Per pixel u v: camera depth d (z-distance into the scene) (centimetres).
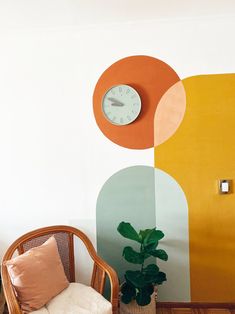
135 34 209
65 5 178
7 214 220
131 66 210
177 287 215
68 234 201
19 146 217
